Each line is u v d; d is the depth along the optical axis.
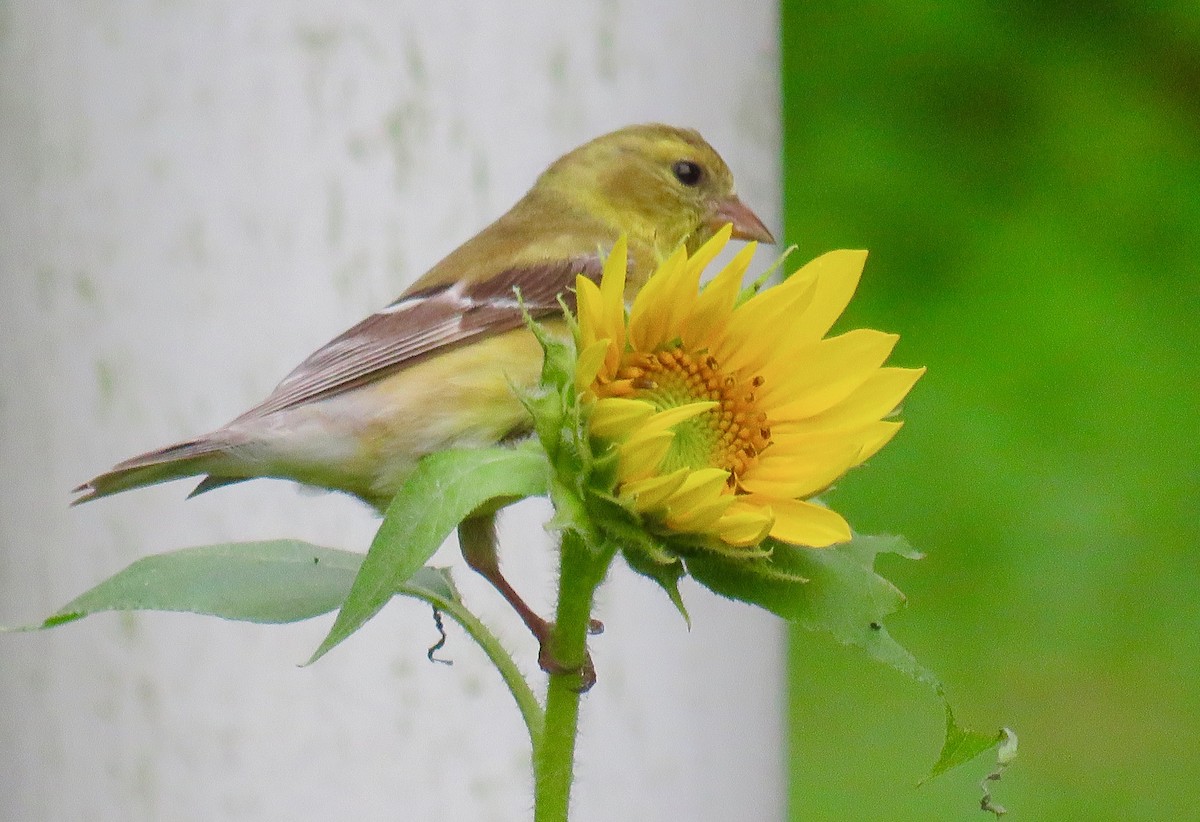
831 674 12.99
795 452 4.12
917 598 13.02
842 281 4.18
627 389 4.05
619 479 3.90
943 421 13.51
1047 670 12.68
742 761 8.95
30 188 8.61
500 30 8.48
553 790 4.02
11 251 8.68
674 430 4.10
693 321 4.14
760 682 9.12
